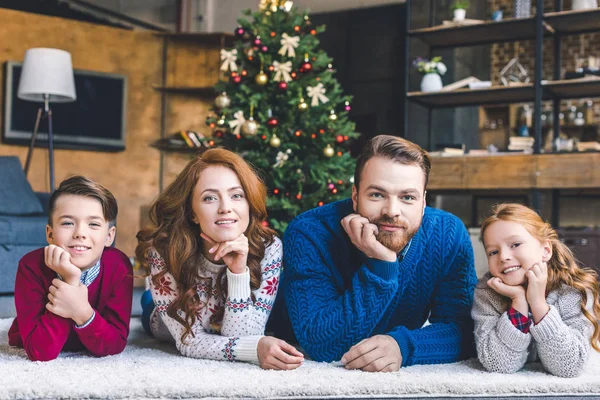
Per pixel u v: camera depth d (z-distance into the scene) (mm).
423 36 5781
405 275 1644
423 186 1529
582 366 1479
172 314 1628
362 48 6809
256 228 1654
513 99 5750
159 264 1652
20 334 1705
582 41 7133
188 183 1598
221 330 1634
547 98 5578
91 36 6305
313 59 4090
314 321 1567
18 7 6328
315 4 7004
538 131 5137
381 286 1526
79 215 1577
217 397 1247
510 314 1515
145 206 6422
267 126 3912
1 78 5887
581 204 6410
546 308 1491
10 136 5812
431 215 1711
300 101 3871
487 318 1546
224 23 7203
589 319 1518
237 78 3975
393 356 1483
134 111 6445
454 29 5539
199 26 7227
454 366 1575
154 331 1958
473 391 1313
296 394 1264
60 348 1588
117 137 6250
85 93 6125
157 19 7223
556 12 5242
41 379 1312
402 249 1614
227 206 1554
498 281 1517
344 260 1652
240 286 1594
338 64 6910
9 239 3471
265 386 1261
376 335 1522
